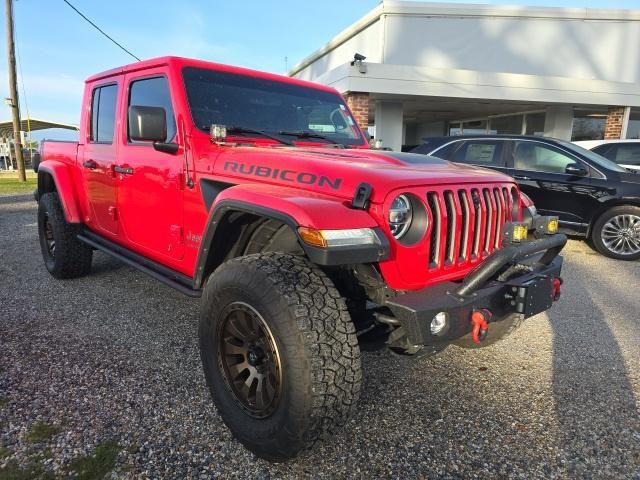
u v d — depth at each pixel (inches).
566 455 88.7
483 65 565.6
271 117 128.9
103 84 149.5
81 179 166.1
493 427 97.2
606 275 217.6
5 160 1195.3
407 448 90.0
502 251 86.2
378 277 83.0
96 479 79.5
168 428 94.0
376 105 499.5
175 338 135.6
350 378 76.0
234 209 89.8
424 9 542.9
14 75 694.5
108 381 111.2
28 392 105.6
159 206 122.5
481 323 82.6
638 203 244.5
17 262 219.1
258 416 82.7
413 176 87.4
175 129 115.4
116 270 203.6
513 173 278.5
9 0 677.9
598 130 602.5
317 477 81.7
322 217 75.0
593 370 122.2
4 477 79.4
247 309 81.4
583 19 562.3
